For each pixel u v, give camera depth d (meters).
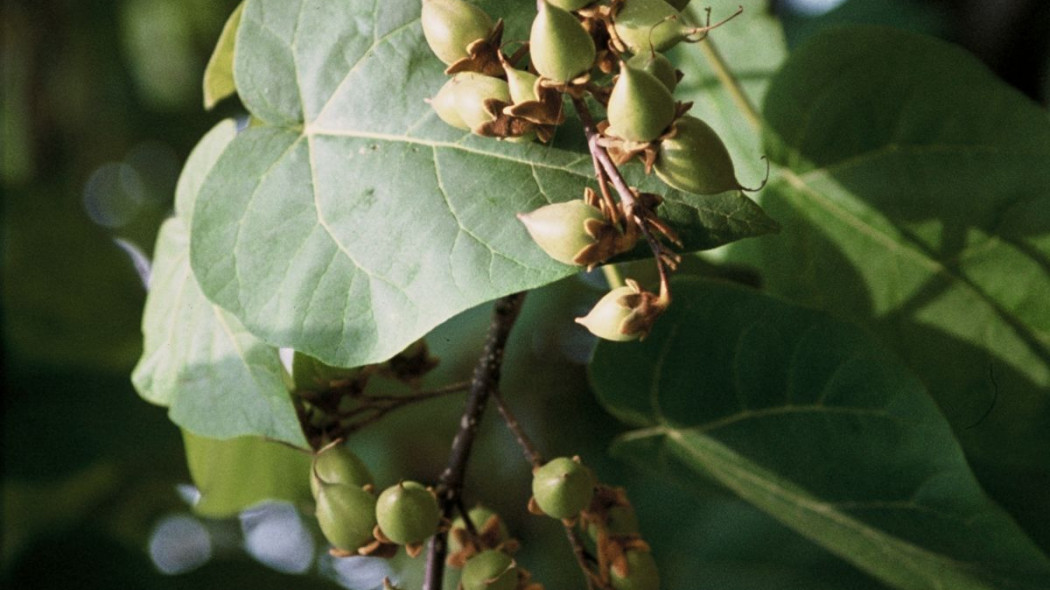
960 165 1.26
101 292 1.95
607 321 1.05
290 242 1.14
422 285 1.11
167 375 1.24
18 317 1.88
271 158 1.16
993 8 1.61
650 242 1.04
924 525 1.27
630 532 1.17
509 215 1.10
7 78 2.47
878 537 1.31
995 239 1.27
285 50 1.16
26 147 2.49
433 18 1.08
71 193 2.13
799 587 1.71
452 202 1.12
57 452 1.77
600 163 1.05
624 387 1.28
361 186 1.14
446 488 1.18
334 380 1.21
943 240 1.27
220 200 1.16
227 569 1.64
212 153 1.24
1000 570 1.28
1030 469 1.35
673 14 1.07
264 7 1.17
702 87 1.35
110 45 2.47
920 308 1.29
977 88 1.25
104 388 1.82
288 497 1.43
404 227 1.12
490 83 1.07
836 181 1.28
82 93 2.47
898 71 1.25
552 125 1.07
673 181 1.05
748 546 1.77
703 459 1.33
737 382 1.25
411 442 2.03
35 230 1.93
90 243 1.96
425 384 1.92
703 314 1.24
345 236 1.13
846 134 1.27
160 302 1.26
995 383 1.29
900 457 1.24
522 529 1.99
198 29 2.54
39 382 1.81
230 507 1.42
